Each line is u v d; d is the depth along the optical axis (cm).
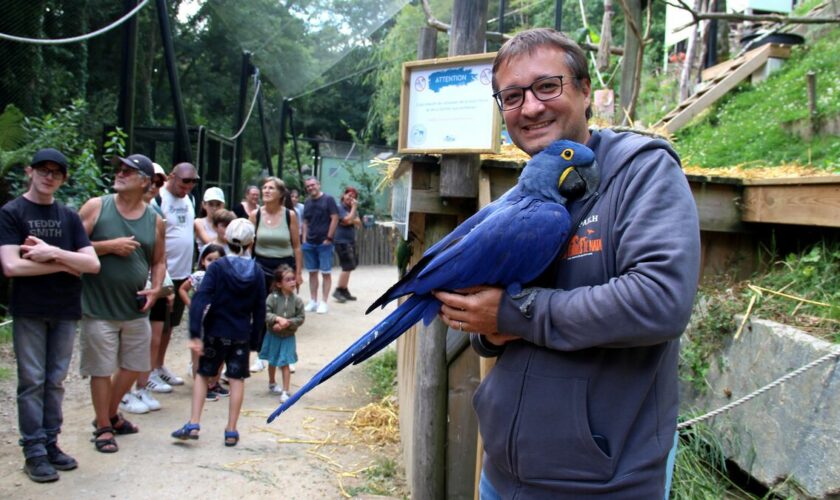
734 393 359
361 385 629
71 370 634
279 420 527
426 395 340
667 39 1520
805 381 309
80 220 412
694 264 154
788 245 408
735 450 347
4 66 1022
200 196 1059
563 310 160
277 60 1277
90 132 1358
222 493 397
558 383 168
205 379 477
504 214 175
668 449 168
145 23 1694
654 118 1094
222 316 473
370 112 2597
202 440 479
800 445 305
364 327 891
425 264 193
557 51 185
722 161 710
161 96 2011
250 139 2230
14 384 581
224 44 1898
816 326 335
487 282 175
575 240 175
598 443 164
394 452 468
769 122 734
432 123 307
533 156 190
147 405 537
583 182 176
